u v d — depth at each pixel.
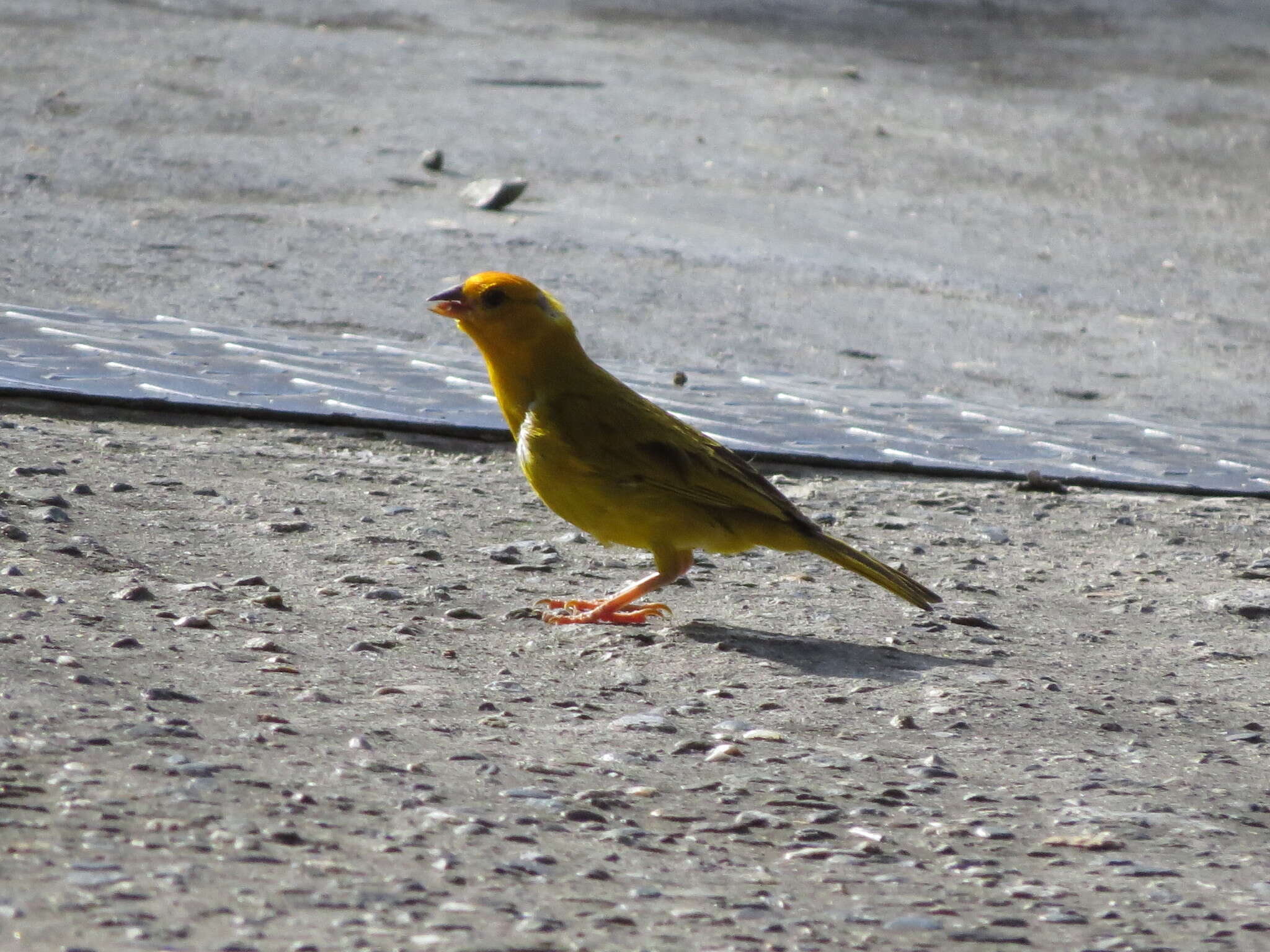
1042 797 7.07
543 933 5.05
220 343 16.39
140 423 13.41
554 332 9.58
